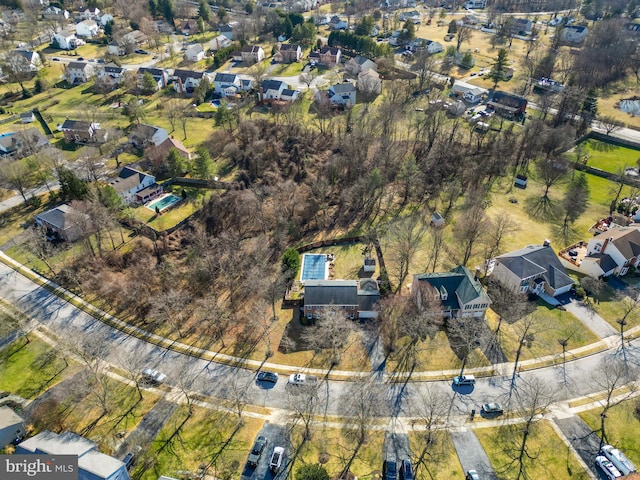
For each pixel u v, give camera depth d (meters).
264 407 69.00
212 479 59.19
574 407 68.06
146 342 80.75
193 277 94.88
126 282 90.94
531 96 175.12
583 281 88.94
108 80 179.62
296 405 65.50
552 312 84.62
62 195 113.81
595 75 182.88
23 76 189.00
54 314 86.19
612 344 78.44
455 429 65.19
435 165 126.38
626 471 58.66
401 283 90.56
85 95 178.75
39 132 138.00
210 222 108.44
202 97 169.88
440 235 101.12
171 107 158.88
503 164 127.94
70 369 75.19
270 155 130.00
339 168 122.56
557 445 62.84
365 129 137.00
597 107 166.88
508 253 93.56
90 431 65.44
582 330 81.00
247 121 140.00
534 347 77.94
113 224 101.50
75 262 97.62
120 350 79.00
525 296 86.12
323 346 79.25
